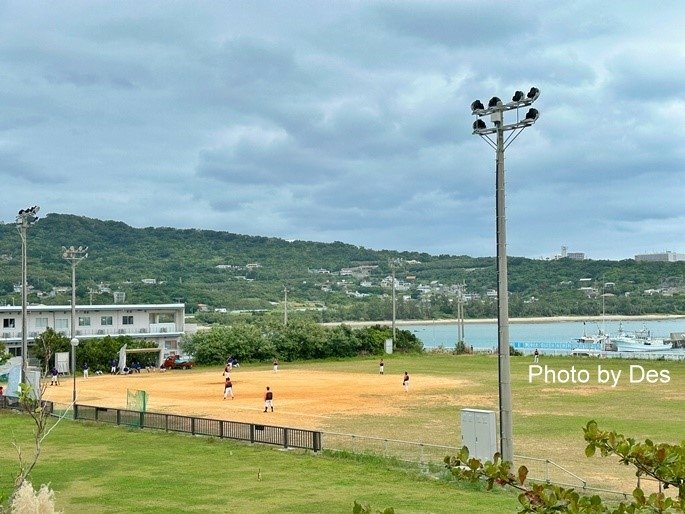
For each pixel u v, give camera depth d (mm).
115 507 23891
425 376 76625
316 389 64188
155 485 26922
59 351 88750
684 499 7609
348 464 30203
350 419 45375
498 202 25906
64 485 27047
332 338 105812
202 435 37312
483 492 25406
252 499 24781
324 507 23562
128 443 35750
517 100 25281
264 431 34938
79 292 192875
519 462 31422
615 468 29984
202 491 25969
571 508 7793
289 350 103500
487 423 27422
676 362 89000
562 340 179750
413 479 27484
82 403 54969
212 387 67750
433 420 44938
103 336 98188
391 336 111750
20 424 42156
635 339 157875
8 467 30359
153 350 91750
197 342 98938
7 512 14141
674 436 37531
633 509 7711
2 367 79875
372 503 23891
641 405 50812
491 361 97188
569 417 45188
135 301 189875
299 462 30719
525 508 8188
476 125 26234
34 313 97625
